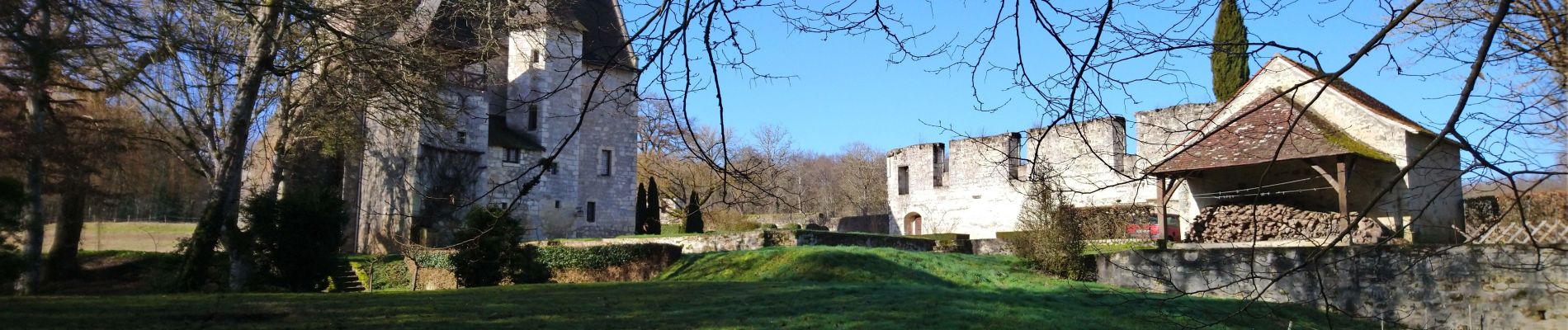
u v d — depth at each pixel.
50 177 21.22
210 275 18.48
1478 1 8.65
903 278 20.16
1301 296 17.50
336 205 20.47
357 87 16.31
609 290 17.50
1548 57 7.18
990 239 31.78
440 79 17.98
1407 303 16.34
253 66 16.98
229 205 18.56
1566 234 15.02
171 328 10.93
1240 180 24.25
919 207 39.75
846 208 67.88
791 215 46.06
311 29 10.38
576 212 38.88
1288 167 23.23
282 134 23.84
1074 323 13.71
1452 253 16.05
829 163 72.25
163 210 40.00
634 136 41.62
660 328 12.21
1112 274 20.69
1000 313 14.37
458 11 17.06
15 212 14.55
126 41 9.59
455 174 34.03
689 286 18.20
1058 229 21.89
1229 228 21.70
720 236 27.75
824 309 14.32
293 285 19.38
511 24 15.88
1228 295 18.27
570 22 16.02
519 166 36.72
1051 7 4.91
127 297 14.61
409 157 33.19
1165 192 21.72
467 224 20.27
